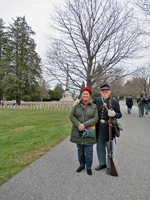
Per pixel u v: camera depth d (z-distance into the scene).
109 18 6.51
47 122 8.25
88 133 2.54
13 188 2.20
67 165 2.95
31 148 3.94
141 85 26.41
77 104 2.77
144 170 2.73
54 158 3.29
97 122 2.80
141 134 5.46
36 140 4.66
